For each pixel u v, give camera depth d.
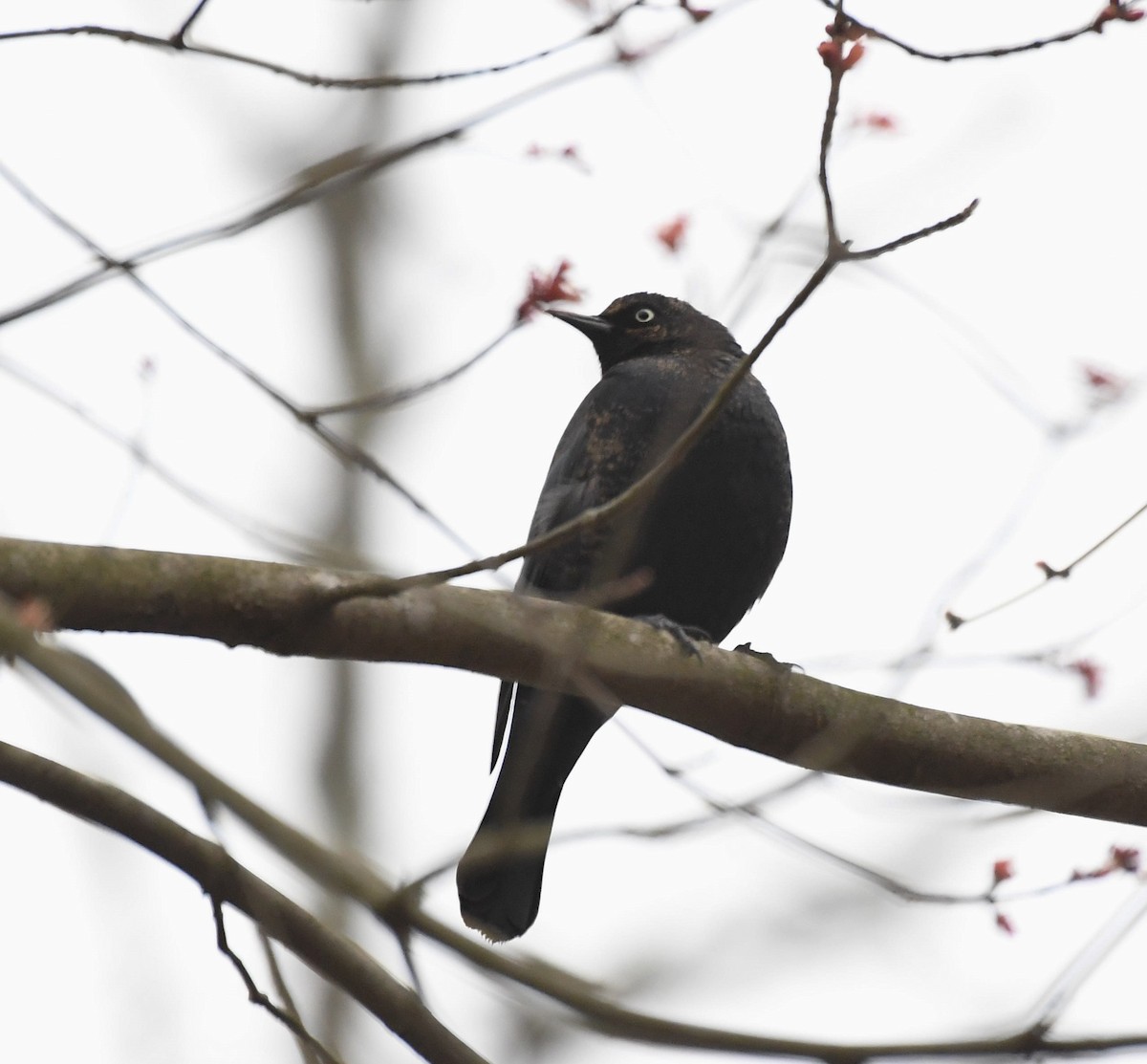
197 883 7.87
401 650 9.06
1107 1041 7.42
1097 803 10.33
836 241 7.48
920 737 10.18
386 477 9.13
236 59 8.61
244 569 8.63
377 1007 7.92
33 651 6.34
